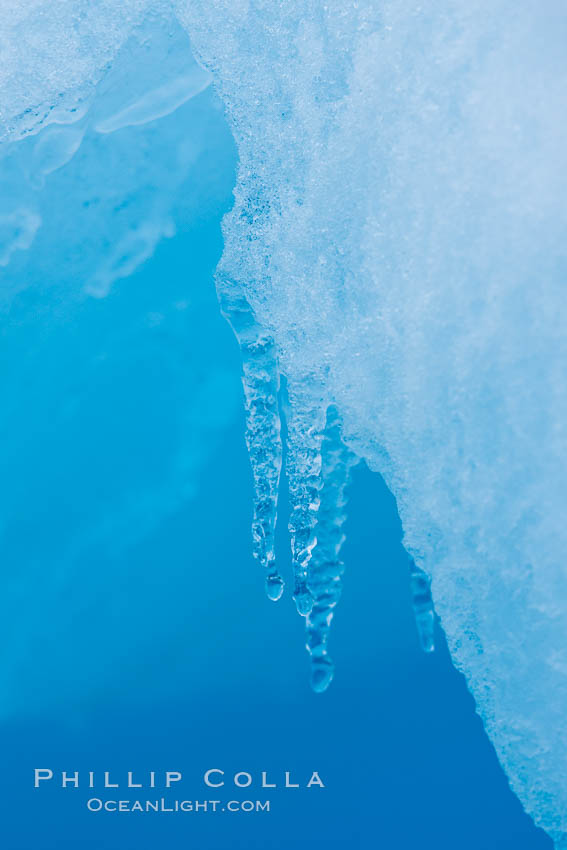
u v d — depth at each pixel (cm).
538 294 66
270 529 70
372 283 68
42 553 72
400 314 68
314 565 69
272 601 70
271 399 71
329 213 69
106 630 71
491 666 67
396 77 68
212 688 69
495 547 67
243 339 71
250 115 71
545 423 66
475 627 67
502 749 67
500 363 66
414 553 68
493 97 66
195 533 71
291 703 69
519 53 66
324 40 69
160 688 70
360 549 69
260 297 71
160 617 70
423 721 68
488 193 66
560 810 66
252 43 71
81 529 72
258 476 71
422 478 68
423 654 68
